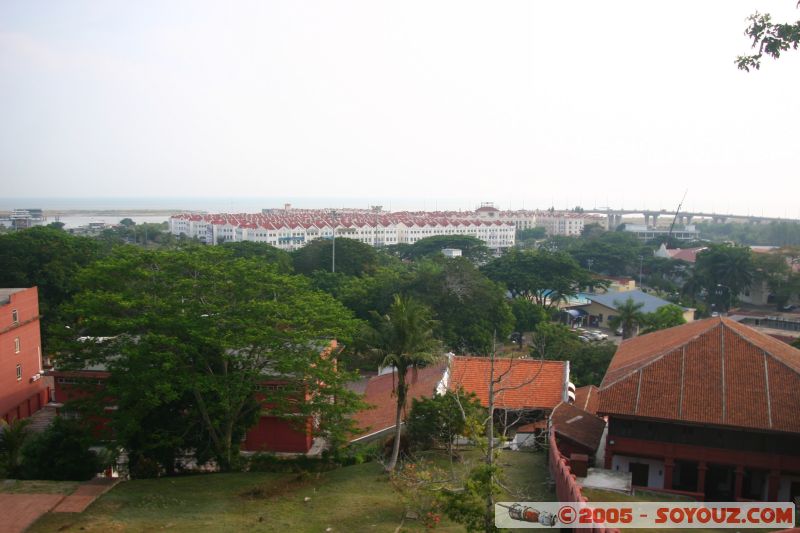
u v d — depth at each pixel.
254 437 39.34
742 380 32.16
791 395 30.95
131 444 30.25
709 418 30.62
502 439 19.08
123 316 31.03
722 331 35.22
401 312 30.55
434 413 32.53
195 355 30.61
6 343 45.75
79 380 32.53
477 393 40.78
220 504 25.25
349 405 31.52
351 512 24.44
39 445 29.08
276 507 25.02
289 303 34.00
